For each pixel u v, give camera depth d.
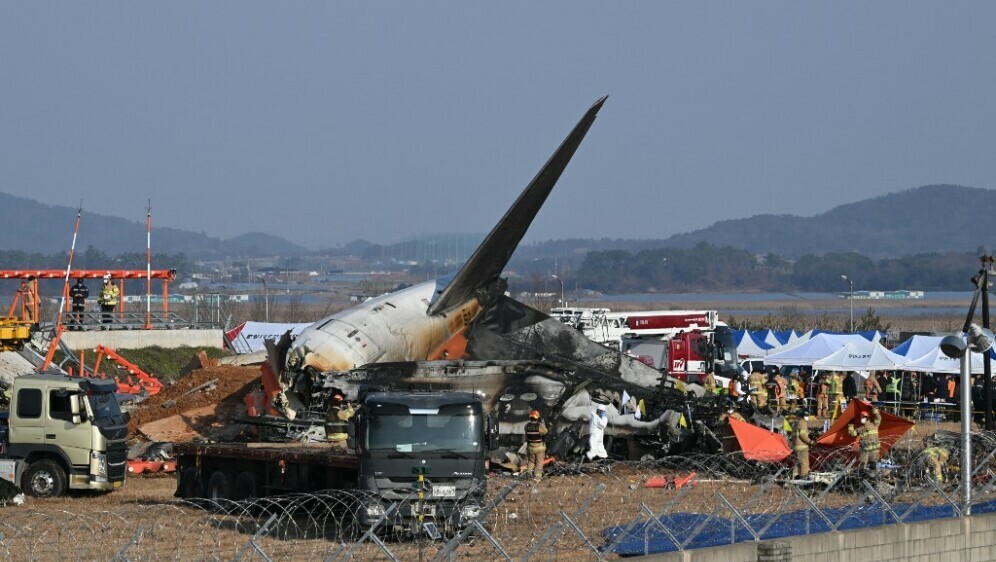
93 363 138.00
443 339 96.31
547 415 79.81
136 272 158.75
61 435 69.25
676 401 86.25
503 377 80.75
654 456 82.06
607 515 58.09
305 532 54.03
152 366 144.62
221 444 67.56
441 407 53.81
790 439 75.94
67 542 51.25
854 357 130.75
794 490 55.75
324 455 59.62
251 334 160.75
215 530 54.97
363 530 52.88
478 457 53.41
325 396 78.00
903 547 45.94
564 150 91.94
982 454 65.44
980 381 119.31
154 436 87.44
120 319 158.62
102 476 69.31
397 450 52.88
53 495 69.00
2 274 136.12
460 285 96.44
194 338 156.75
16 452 69.69
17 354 123.19
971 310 79.56
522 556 47.19
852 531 44.78
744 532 50.59
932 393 133.00
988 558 47.91
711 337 153.00
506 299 103.94
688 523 53.62
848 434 72.88
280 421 77.75
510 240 98.50
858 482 68.19
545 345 102.44
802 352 145.38
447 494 52.59
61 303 134.38
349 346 83.75
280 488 61.81
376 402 53.97
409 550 49.91
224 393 95.06
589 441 79.94
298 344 81.94
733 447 75.25
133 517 58.88
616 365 101.44
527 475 69.19
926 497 56.38
